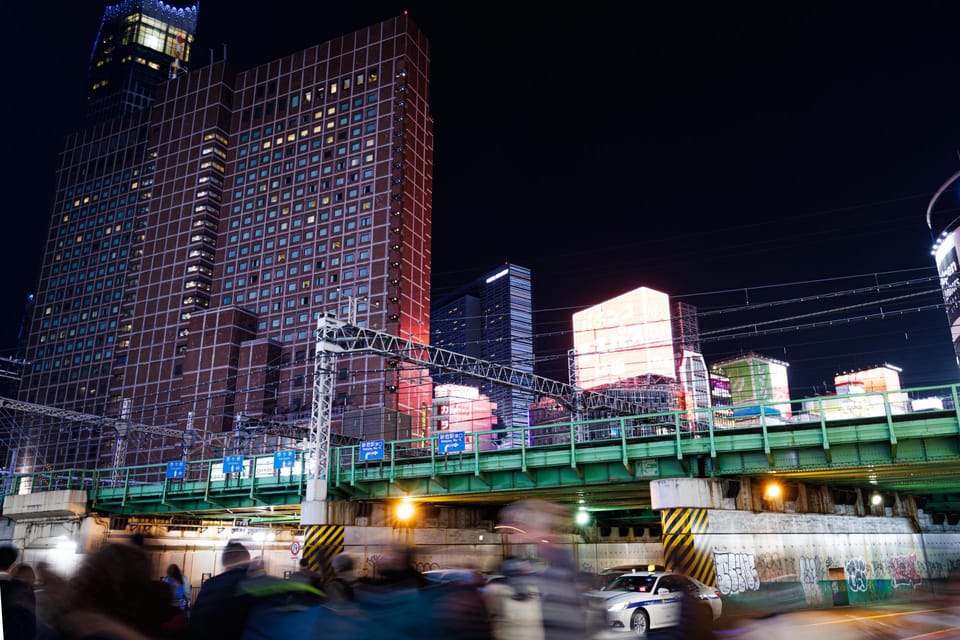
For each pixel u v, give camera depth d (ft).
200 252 460.14
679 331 639.35
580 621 18.76
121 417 188.65
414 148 448.65
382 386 373.81
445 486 117.39
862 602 105.29
